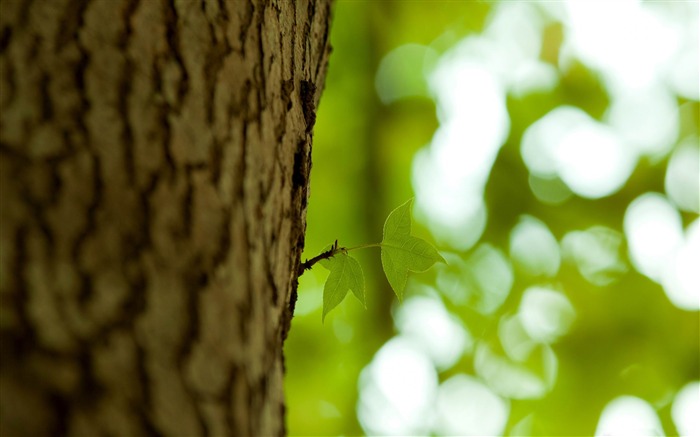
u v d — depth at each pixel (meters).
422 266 1.60
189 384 1.42
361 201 3.70
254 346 1.45
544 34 3.79
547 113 3.78
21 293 1.41
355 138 3.77
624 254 3.60
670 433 3.38
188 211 1.45
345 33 3.79
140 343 1.41
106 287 1.42
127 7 1.49
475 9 3.79
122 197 1.44
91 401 1.36
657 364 3.46
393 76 3.90
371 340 3.67
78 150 1.44
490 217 3.75
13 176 1.43
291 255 1.52
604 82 3.73
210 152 1.47
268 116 1.51
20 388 1.31
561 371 3.55
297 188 1.53
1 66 1.46
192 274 1.44
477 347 3.73
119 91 1.46
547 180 3.72
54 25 1.47
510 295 3.69
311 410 3.71
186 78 1.48
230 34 1.51
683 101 3.78
